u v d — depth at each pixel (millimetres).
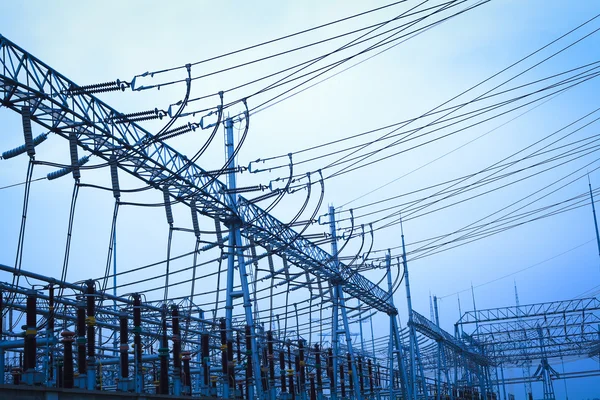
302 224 25484
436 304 62344
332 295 31188
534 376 74500
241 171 21703
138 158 18812
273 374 24344
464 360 60250
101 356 22016
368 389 37219
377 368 41938
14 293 16797
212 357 29219
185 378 19188
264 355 24828
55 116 16906
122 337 17016
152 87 17594
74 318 19625
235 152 21188
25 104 16344
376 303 36312
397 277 35469
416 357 46969
